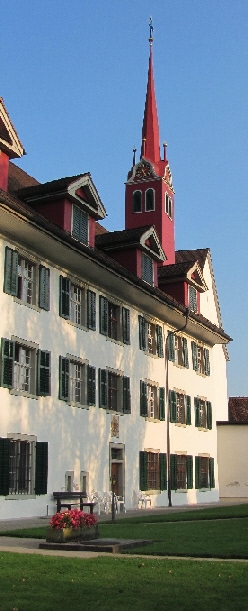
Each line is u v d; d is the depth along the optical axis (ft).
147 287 94.38
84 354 84.23
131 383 96.99
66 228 79.25
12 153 71.56
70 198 79.87
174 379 113.39
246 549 40.27
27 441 71.61
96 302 88.84
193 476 117.91
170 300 103.19
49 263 78.54
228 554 38.17
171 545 42.34
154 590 28.37
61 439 77.71
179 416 116.67
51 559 35.50
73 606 25.48
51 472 75.31
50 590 28.09
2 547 41.73
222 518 67.26
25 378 73.61
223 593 27.84
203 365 130.41
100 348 88.48
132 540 42.86
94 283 88.43
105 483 86.69
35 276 75.97
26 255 74.18
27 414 71.67
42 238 72.18
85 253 78.18
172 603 26.17
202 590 28.40
